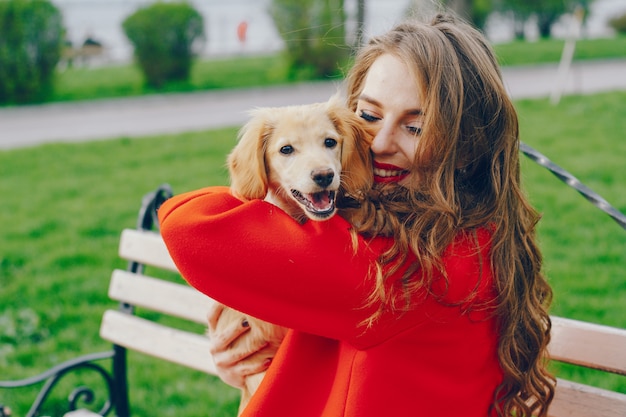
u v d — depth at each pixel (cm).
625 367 194
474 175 173
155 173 796
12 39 1539
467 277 158
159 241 279
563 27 2988
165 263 276
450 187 162
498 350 172
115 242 574
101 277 504
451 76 165
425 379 161
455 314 160
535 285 184
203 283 161
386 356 160
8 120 1316
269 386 167
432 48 167
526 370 178
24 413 354
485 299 165
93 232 599
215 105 1402
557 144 812
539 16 2958
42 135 1133
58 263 532
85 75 1895
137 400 360
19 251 558
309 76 1742
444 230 157
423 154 163
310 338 169
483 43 179
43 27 1567
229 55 2288
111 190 733
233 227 159
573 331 202
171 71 1762
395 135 172
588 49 2038
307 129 183
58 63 1608
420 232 156
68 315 450
